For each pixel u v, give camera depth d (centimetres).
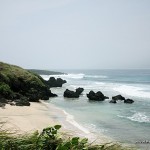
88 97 4331
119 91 6303
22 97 3195
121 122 2398
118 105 3712
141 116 2786
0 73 3634
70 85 8038
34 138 326
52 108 3016
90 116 2628
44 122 2078
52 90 6012
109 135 1825
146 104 3900
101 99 4259
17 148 310
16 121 1933
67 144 310
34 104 3138
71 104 3612
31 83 4062
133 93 5853
